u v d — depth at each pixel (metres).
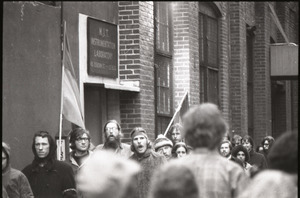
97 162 3.85
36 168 9.95
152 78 16.77
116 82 15.76
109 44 15.30
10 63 12.15
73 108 12.48
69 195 9.81
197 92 19.52
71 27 13.88
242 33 23.94
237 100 23.55
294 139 4.72
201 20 20.75
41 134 9.95
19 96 12.29
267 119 26.47
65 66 12.87
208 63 21.20
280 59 26.53
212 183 5.39
